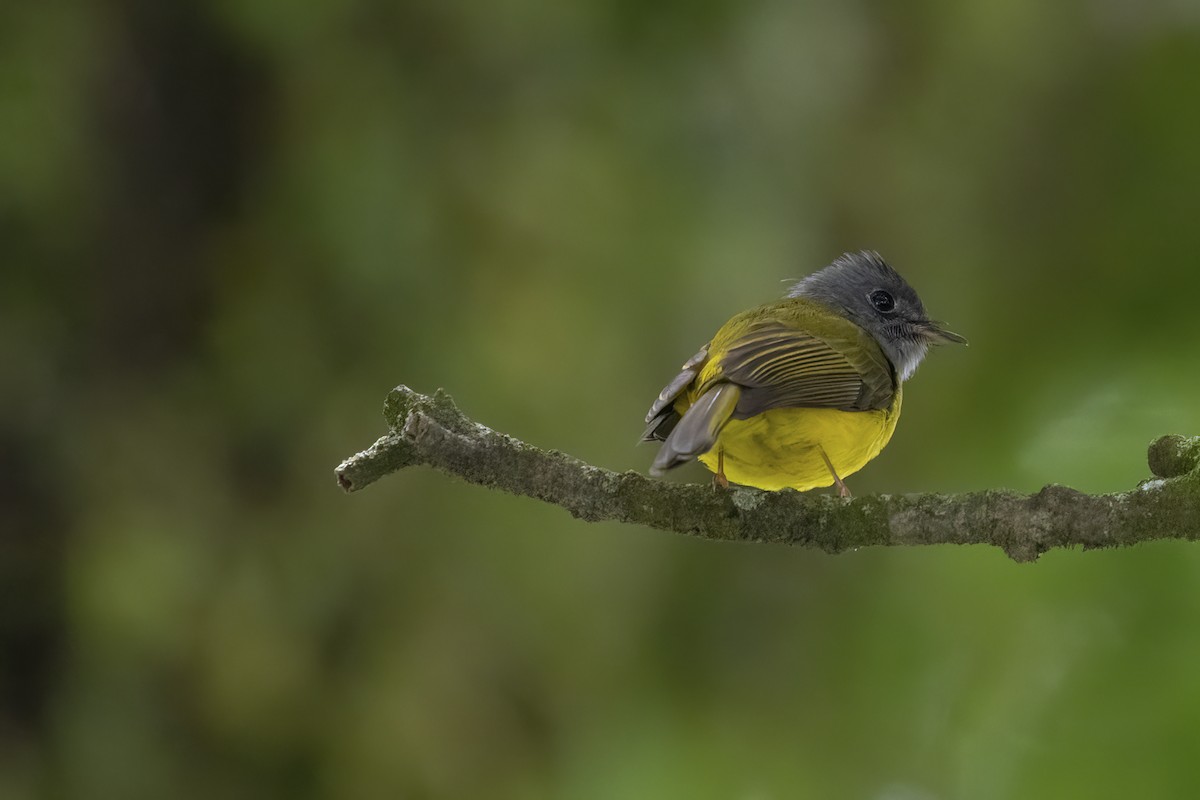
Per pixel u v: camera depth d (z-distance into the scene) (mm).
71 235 12312
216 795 11562
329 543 12156
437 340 12789
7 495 11672
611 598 13289
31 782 11234
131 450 11977
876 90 15555
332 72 13023
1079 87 15297
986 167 15406
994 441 14062
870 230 15258
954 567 13461
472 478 6516
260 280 12578
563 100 13953
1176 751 11594
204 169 12617
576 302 13500
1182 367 13695
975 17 15414
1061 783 11898
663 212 13992
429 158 13266
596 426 13242
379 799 11875
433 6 13398
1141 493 6113
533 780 12344
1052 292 14727
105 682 11516
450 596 12398
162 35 12562
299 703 11820
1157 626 12109
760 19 14570
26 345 12039
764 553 14172
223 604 11789
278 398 12305
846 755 13484
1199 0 15000
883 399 8523
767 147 14828
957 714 13133
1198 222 14430
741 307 14484
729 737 13570
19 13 12328
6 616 11438
